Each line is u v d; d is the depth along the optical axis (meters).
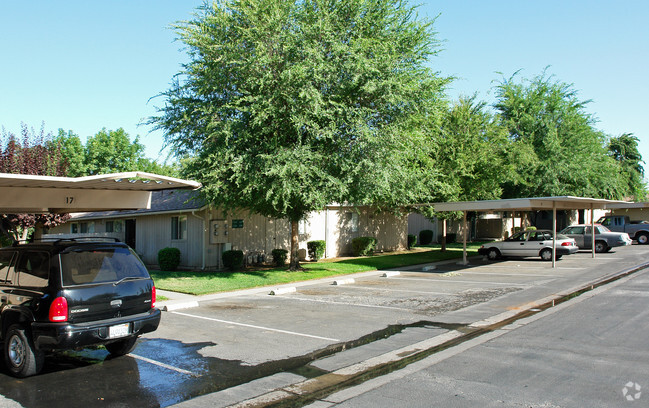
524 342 8.21
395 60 15.91
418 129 18.52
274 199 14.83
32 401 5.86
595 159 33.09
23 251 7.27
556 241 23.28
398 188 18.45
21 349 6.76
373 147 15.47
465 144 23.48
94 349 8.28
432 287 15.20
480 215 39.53
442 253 27.67
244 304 12.59
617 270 18.66
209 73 15.21
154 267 23.22
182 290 14.63
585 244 28.31
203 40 15.36
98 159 44.47
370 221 29.00
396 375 6.66
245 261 21.95
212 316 11.02
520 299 12.59
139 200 12.08
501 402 5.53
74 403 5.79
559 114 31.61
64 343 6.46
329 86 15.51
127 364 7.39
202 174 15.55
